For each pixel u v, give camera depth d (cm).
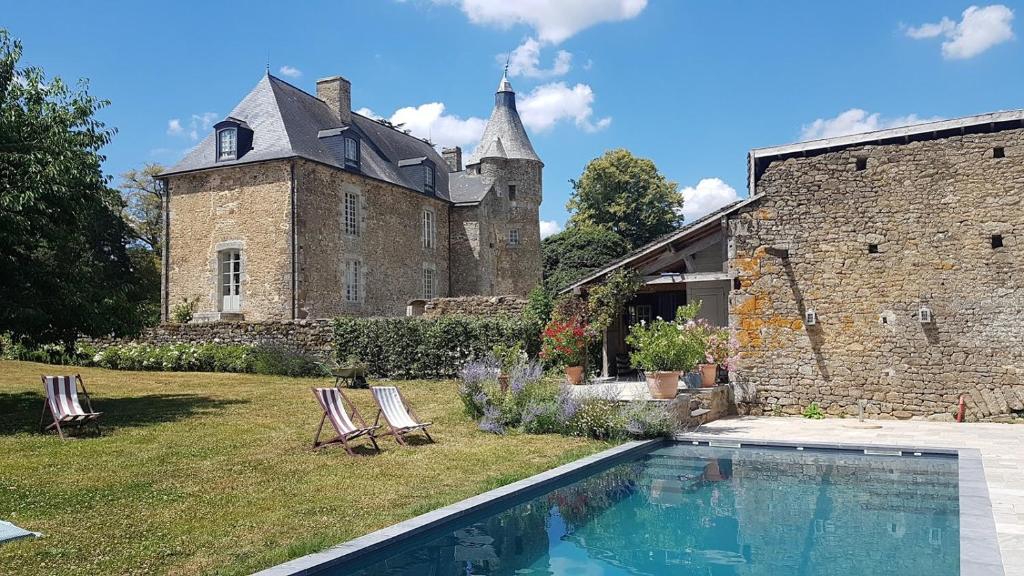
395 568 483
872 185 1162
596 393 1004
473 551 523
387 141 2939
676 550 523
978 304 1095
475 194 3061
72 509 552
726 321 1345
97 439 830
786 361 1197
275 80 2405
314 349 1678
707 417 1111
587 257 3675
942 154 1123
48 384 878
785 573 471
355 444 842
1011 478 677
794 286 1199
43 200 991
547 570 481
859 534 555
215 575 421
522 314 1563
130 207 3447
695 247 1346
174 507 564
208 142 2277
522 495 650
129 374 1589
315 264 2139
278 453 778
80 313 1021
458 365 1494
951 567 474
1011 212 1082
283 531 509
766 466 815
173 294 2245
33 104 1050
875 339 1148
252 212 2130
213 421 968
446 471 712
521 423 967
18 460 714
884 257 1149
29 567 427
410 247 2678
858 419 1136
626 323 1661
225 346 1741
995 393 1079
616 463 823
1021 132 1083
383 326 1565
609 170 4138
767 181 1225
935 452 850
